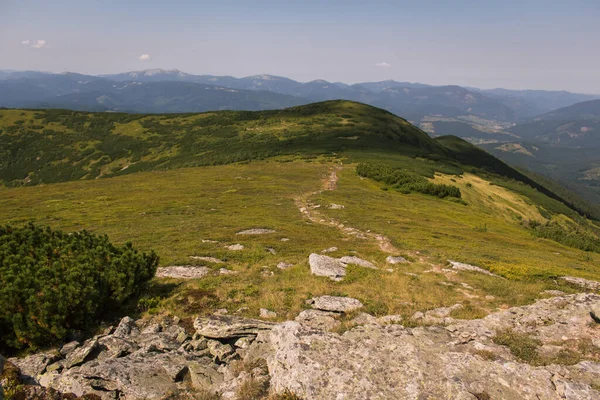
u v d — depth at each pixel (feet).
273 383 37.47
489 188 482.69
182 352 47.09
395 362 38.93
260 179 319.88
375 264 101.30
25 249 73.61
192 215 183.62
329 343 41.50
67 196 261.85
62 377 39.42
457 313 66.13
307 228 153.69
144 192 270.67
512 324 56.13
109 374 39.37
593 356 44.75
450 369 38.11
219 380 40.60
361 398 33.68
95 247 78.95
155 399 37.06
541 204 507.71
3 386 35.99
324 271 87.66
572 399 33.73
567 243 225.76
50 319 50.83
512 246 161.99
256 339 48.80
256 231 144.36
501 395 34.96
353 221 170.40
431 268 101.24
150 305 66.64
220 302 68.33
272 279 83.51
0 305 50.16
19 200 249.34
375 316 64.03
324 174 355.56
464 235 167.94
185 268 92.79
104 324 59.31
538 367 39.63
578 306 60.54
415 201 265.95
